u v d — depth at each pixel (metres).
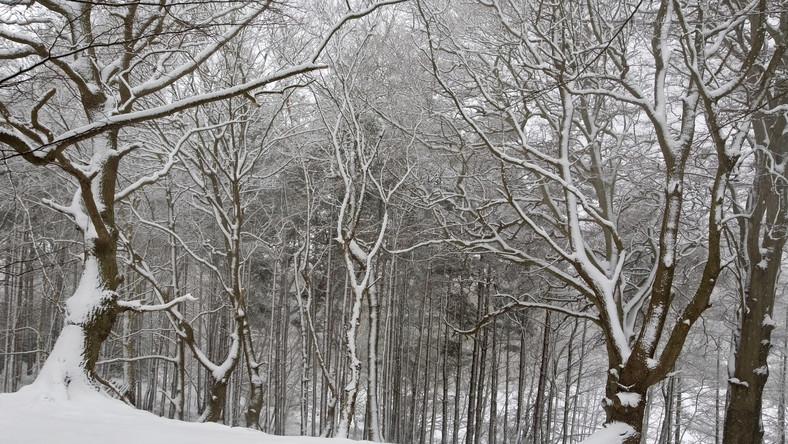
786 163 12.98
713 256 9.23
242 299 13.39
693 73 9.59
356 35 14.62
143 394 27.33
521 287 21.78
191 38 11.39
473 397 20.45
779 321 24.98
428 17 13.16
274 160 19.67
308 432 25.09
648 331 9.88
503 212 17.72
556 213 12.80
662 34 10.92
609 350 10.84
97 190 9.24
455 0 13.91
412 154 15.61
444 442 20.67
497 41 12.79
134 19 9.47
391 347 20.70
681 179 10.31
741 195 16.52
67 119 15.62
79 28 8.66
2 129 4.93
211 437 6.50
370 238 19.11
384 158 15.06
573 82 11.81
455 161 15.51
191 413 25.75
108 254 9.22
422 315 22.00
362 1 12.85
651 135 14.64
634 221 17.16
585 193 17.25
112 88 10.04
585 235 18.56
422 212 19.41
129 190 9.87
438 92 13.62
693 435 31.72
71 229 22.27
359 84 14.61
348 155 13.86
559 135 12.45
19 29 9.99
